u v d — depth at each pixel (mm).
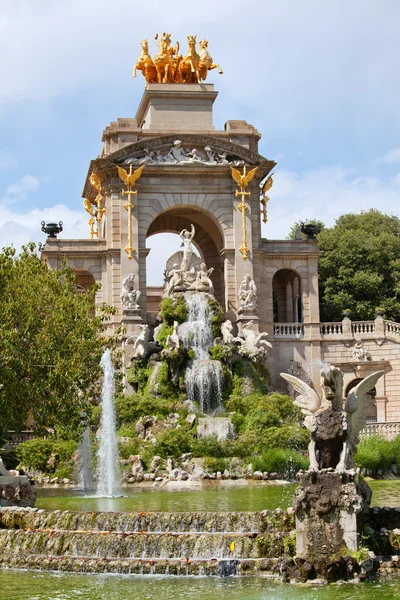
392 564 27328
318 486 27125
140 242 73750
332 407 28375
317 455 28094
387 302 90062
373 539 28078
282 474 52938
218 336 67938
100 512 32188
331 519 27047
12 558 30672
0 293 47406
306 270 76500
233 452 55375
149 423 58625
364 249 91812
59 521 32219
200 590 26297
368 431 60719
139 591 26438
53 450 54969
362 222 96875
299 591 25438
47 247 73375
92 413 57469
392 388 73938
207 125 78312
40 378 46406
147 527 31172
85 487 51281
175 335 64750
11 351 45031
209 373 63281
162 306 69188
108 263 73625
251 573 27891
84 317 50656
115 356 56750
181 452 55156
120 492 46844
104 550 30250
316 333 75312
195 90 78188
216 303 69188
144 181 74375
